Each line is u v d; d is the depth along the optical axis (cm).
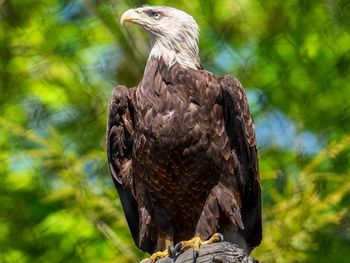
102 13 1805
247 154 1253
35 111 1744
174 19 1320
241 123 1249
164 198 1262
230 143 1251
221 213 1241
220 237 1191
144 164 1258
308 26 1752
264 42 1738
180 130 1238
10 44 1792
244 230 1271
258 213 1268
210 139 1241
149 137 1245
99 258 1625
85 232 1628
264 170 1623
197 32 1325
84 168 1658
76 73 1761
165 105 1246
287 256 1527
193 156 1241
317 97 1723
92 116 1742
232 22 1738
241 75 1722
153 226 1267
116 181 1280
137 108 1259
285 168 1620
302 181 1545
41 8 1819
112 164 1281
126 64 1789
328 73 1733
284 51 1734
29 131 1658
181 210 1262
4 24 1811
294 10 1750
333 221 1547
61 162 1611
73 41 1791
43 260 1656
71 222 1623
